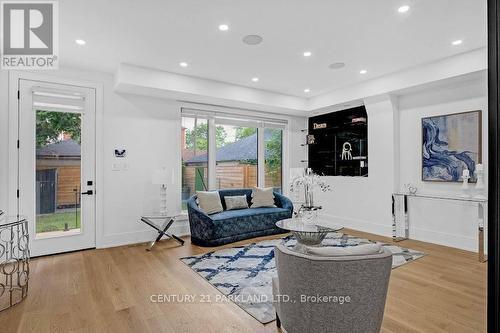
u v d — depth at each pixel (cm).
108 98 427
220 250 404
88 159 412
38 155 380
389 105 473
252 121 583
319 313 157
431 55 370
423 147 443
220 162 546
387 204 482
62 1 247
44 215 383
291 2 252
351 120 569
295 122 640
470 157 392
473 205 394
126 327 216
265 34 311
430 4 254
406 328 212
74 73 402
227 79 465
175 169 484
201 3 253
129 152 443
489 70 86
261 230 481
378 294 158
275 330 212
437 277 305
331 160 612
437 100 429
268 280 300
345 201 553
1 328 215
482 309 240
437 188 430
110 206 427
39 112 382
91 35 311
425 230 444
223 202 511
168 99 478
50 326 217
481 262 350
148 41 326
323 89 525
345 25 292
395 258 364
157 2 251
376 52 360
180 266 341
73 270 329
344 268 150
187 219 497
